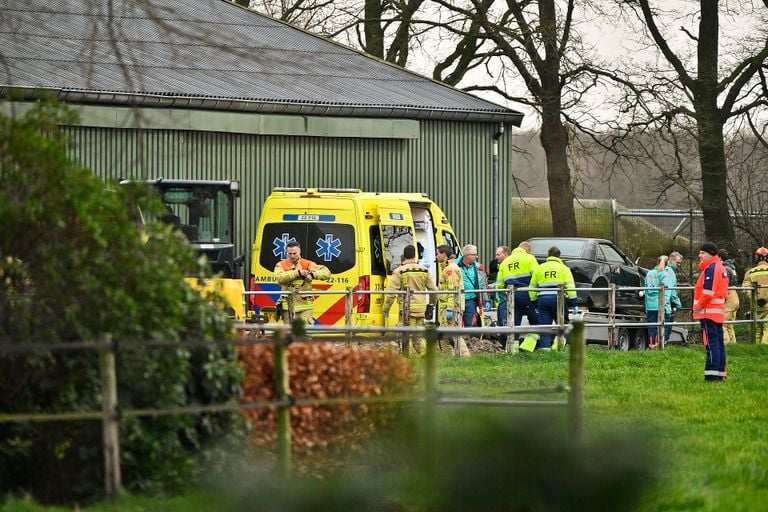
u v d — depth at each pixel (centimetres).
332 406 3338
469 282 8438
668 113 14450
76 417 2791
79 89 9319
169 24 4438
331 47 11938
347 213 8156
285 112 10612
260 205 10644
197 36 4494
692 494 3184
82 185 2962
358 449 3331
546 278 8188
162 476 2973
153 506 2820
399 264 8338
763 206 15025
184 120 10106
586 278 10988
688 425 4603
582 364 3416
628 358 7331
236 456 3108
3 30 5278
